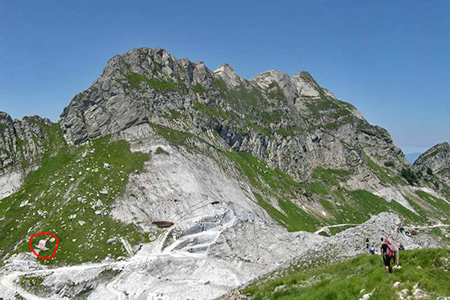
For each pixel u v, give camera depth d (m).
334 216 185.62
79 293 85.69
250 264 87.50
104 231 108.12
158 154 143.38
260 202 154.62
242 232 98.44
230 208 120.94
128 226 110.62
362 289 25.17
